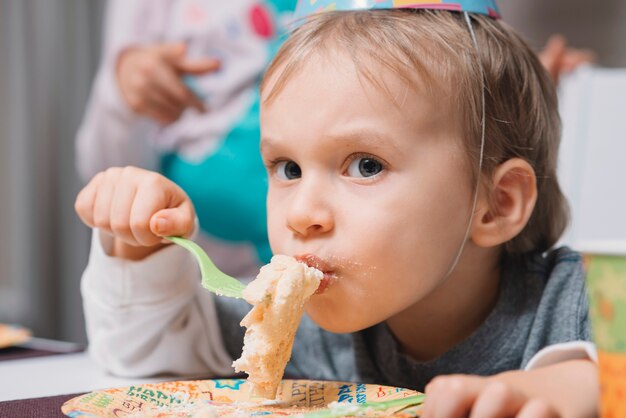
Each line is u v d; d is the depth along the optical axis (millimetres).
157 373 942
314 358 974
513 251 882
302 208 728
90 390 837
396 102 735
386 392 680
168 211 806
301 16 898
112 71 1880
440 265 762
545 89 924
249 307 1015
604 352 470
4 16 2430
